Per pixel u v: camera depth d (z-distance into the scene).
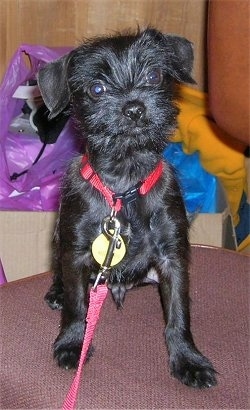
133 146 0.64
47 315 0.72
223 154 1.10
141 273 0.71
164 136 0.65
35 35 1.18
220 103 0.52
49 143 1.07
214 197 1.12
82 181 0.69
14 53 1.12
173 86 0.69
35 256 1.04
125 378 0.61
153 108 0.63
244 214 1.16
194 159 1.13
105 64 0.65
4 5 1.15
